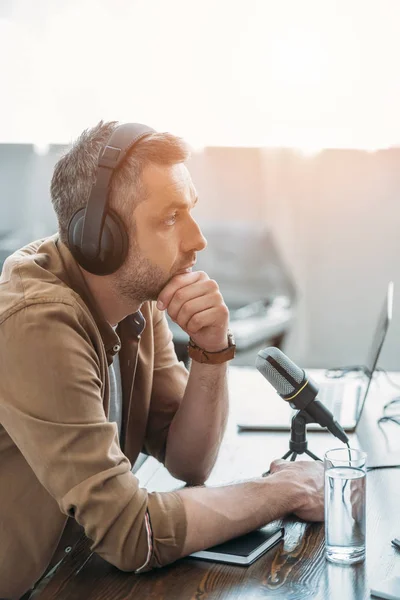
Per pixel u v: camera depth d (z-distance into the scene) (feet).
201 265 16.30
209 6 13.73
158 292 4.16
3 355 3.64
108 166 3.78
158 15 13.65
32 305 3.68
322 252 19.60
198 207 19.80
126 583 3.34
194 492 3.69
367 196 19.31
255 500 3.70
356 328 19.56
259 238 16.87
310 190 19.43
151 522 3.46
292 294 16.88
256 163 19.47
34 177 18.10
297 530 3.78
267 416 5.86
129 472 3.63
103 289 4.11
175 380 5.19
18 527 3.86
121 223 3.84
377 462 4.75
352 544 3.39
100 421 3.64
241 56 13.79
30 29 14.02
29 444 3.57
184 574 3.38
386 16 13.33
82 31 13.96
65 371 3.59
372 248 19.40
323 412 4.43
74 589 3.29
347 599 3.06
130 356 4.69
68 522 4.03
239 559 3.43
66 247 4.14
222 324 4.50
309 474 3.99
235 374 7.49
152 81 14.05
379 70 13.57
